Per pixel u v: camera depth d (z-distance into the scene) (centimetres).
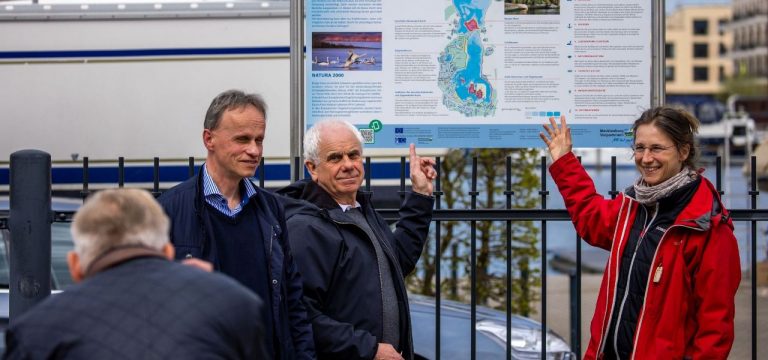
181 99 1057
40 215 496
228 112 448
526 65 588
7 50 1059
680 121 457
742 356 906
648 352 453
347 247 477
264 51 1052
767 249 1377
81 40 1057
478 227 973
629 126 590
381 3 583
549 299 1212
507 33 587
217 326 323
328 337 465
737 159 3872
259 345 333
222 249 445
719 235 452
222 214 449
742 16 8806
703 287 450
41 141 1059
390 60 584
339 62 582
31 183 494
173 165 1057
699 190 455
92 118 1057
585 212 488
